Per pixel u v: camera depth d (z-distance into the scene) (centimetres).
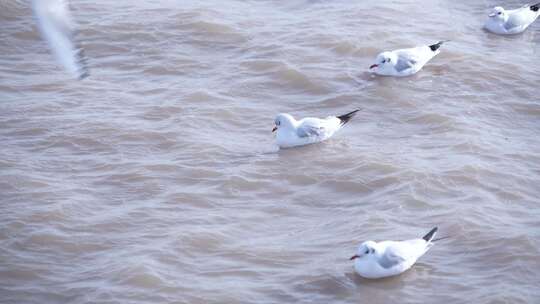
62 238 1539
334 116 1995
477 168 1766
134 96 2125
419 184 1711
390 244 1426
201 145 1894
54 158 1836
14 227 1565
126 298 1355
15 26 2472
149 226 1585
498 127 1994
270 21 2553
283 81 2220
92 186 1730
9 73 2231
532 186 1723
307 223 1611
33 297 1368
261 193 1722
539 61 2353
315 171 1798
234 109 2072
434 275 1425
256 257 1483
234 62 2309
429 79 2228
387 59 2205
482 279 1406
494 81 2217
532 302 1326
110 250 1506
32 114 2017
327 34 2445
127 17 2539
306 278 1416
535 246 1485
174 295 1361
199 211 1648
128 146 1889
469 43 2442
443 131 1958
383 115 2055
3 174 1750
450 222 1571
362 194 1709
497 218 1590
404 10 2642
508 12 2520
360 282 1405
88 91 2147
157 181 1752
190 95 2125
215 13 2583
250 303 1341
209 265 1458
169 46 2388
